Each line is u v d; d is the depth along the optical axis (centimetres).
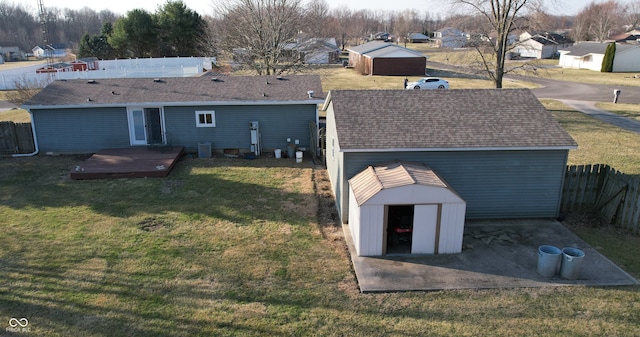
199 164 1848
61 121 1944
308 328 814
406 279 975
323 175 1712
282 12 3372
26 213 1330
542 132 1258
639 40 7412
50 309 859
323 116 2780
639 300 894
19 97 3119
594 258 1062
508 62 5612
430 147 1195
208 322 827
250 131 1980
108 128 1962
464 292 927
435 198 1046
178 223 1263
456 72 5609
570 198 1327
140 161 1777
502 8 2847
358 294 923
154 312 853
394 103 1363
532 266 1031
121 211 1349
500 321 831
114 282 955
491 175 1255
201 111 1948
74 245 1122
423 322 830
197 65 4972
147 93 2000
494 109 1348
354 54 6109
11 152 1992
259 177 1683
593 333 796
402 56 5259
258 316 846
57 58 9412
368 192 1067
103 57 6569
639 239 1165
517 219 1299
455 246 1089
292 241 1161
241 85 2094
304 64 3469
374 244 1074
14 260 1043
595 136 2306
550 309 866
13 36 12025
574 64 6303
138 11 5991
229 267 1023
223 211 1355
